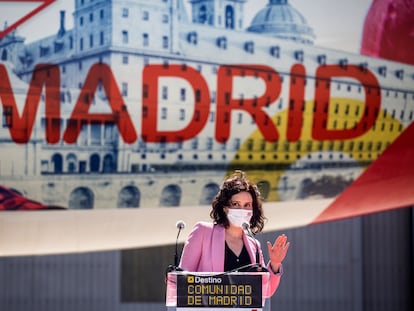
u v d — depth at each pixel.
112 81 10.65
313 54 10.95
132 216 10.97
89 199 10.82
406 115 11.20
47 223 10.95
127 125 10.70
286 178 11.05
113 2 10.62
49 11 10.64
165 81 10.70
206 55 10.76
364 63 11.06
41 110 10.64
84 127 10.69
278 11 10.92
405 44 11.15
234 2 10.82
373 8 11.09
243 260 8.51
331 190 11.23
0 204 10.77
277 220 11.37
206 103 10.78
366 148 11.19
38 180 10.73
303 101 10.95
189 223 11.12
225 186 8.58
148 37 10.67
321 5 11.00
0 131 10.61
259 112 10.87
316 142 11.05
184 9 10.74
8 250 11.18
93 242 11.22
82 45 10.64
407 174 11.36
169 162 10.82
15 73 10.59
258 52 10.84
